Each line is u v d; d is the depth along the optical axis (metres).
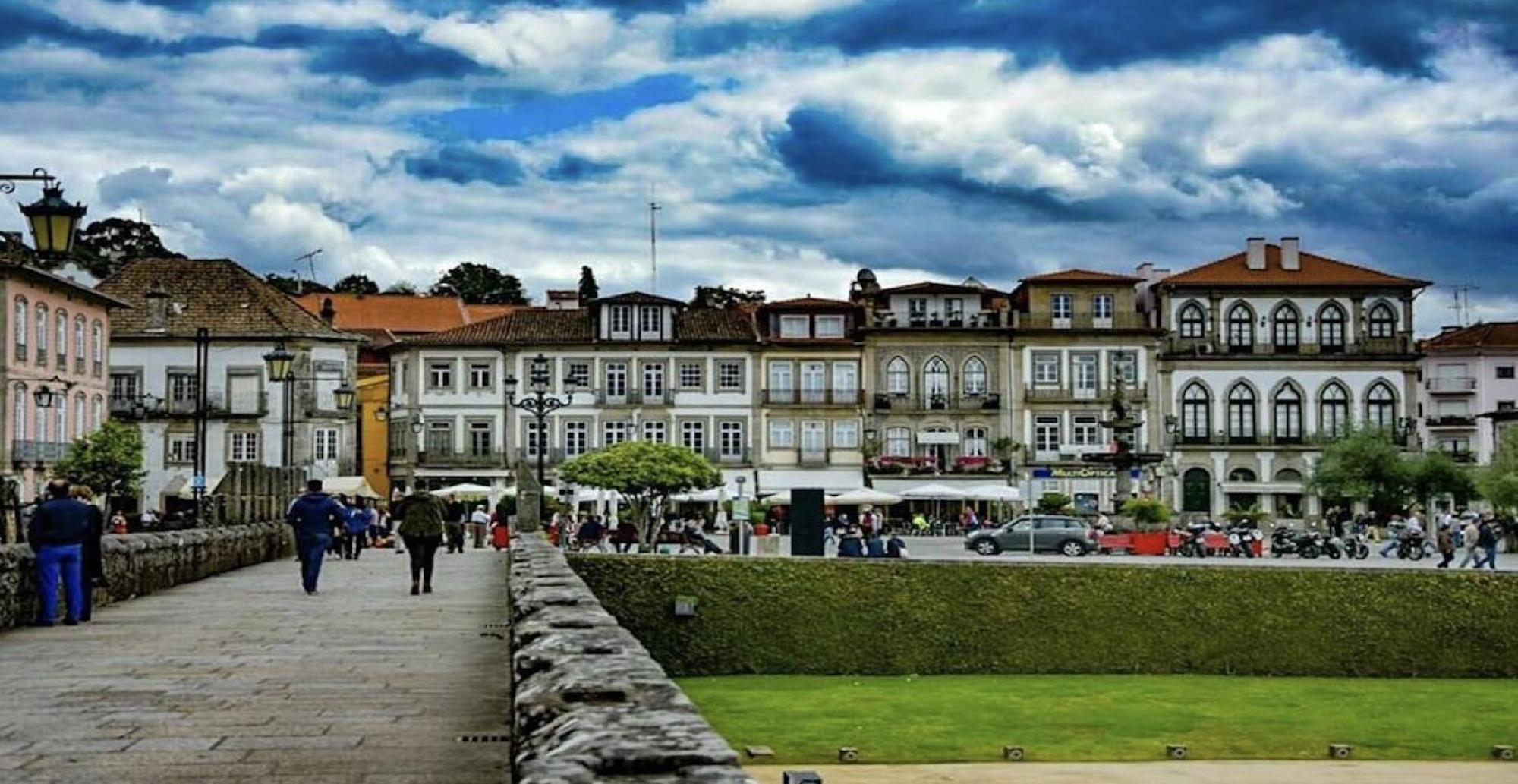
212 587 29.08
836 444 95.19
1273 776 27.61
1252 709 36.59
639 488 68.12
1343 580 43.78
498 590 28.17
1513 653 43.53
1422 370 127.44
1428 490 86.62
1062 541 63.25
